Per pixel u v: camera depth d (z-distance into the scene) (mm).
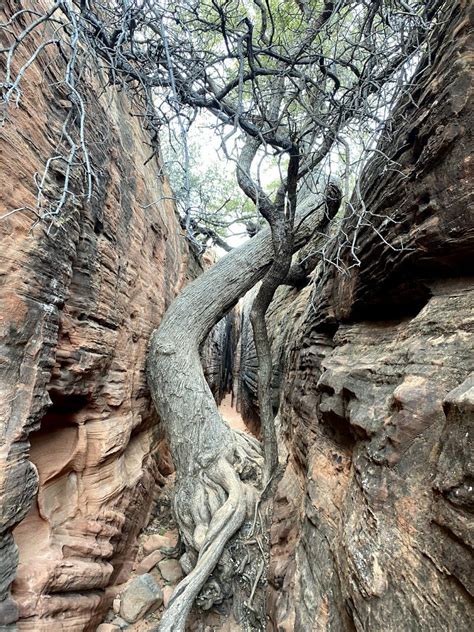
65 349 2996
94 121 3551
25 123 2354
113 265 4012
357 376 2453
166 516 5668
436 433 1581
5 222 2150
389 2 2502
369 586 1614
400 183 2264
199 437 4730
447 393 1590
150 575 4113
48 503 3051
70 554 3062
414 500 1571
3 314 2139
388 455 1790
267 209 3795
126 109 5152
